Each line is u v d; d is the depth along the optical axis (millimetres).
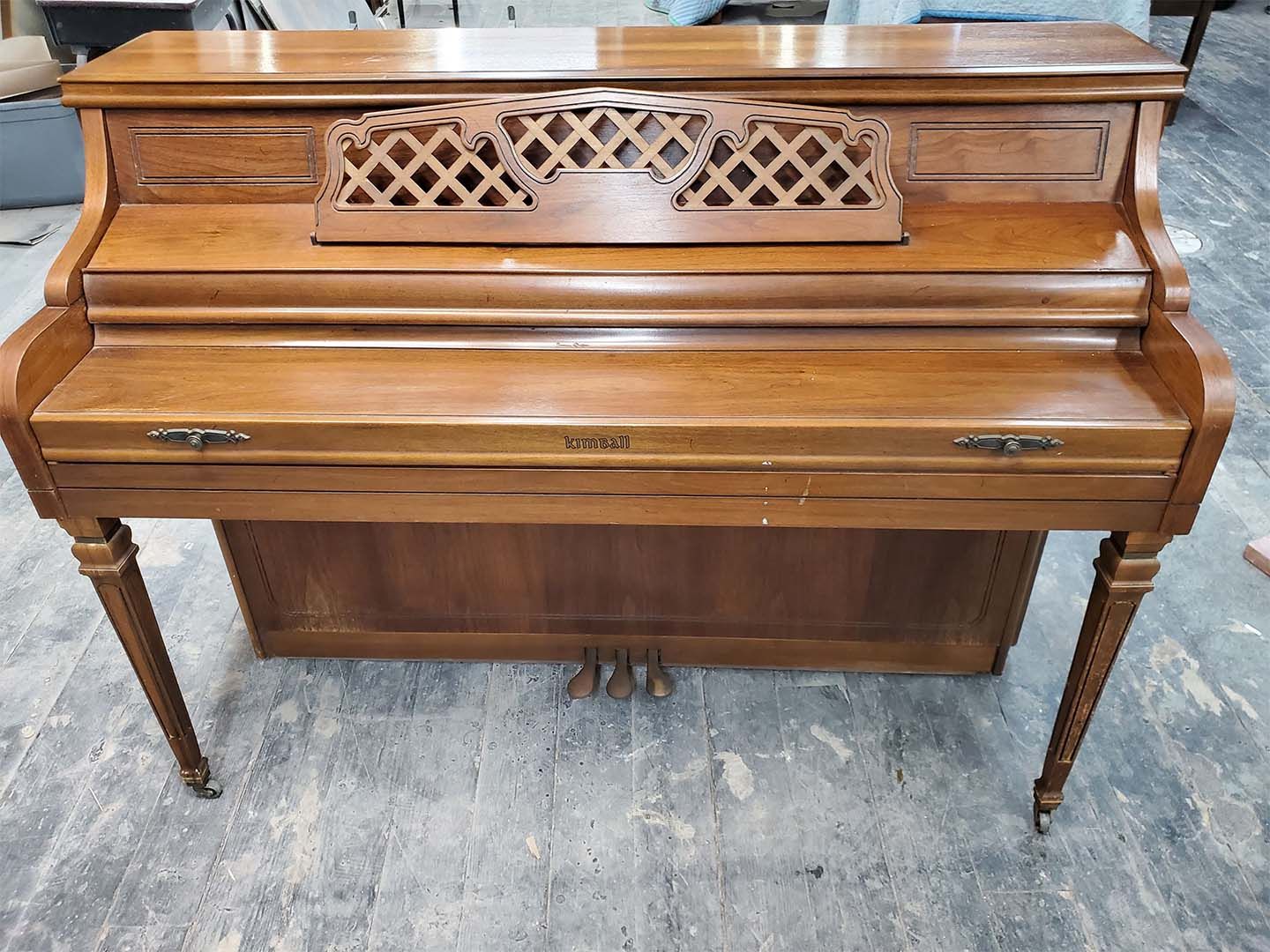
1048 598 2395
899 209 1559
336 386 1512
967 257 1542
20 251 3982
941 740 2041
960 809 1903
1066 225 1588
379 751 2031
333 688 2174
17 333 1488
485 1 7695
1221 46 6391
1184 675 2176
